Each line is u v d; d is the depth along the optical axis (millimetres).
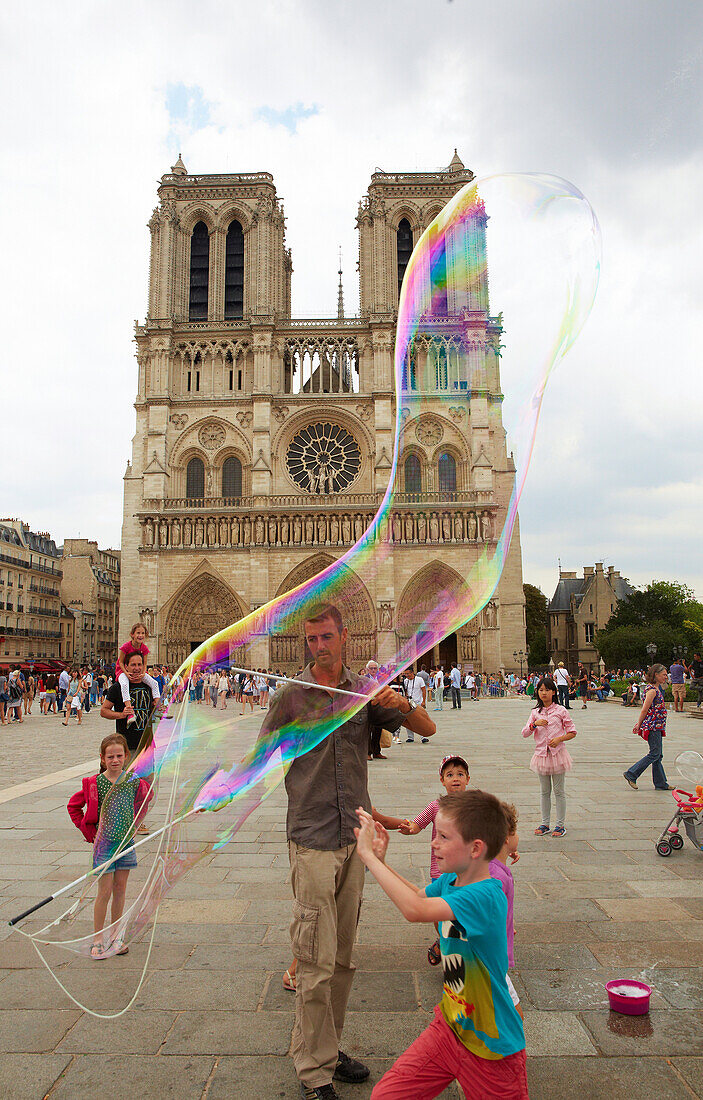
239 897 10680
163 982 7914
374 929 9445
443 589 8008
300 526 76375
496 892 4797
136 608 77562
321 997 5777
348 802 6258
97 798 8711
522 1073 4648
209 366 81750
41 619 111812
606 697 59219
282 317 89625
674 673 43344
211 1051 6516
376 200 83000
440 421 78062
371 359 81375
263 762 6457
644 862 12094
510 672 77062
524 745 28906
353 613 7980
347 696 6371
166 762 6754
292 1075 6129
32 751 29016
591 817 15422
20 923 9594
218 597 76688
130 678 12883
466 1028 4637
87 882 8414
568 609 129625
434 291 9391
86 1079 6086
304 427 81312
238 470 80438
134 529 80000
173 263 83000
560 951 8531
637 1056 6328
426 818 7691
